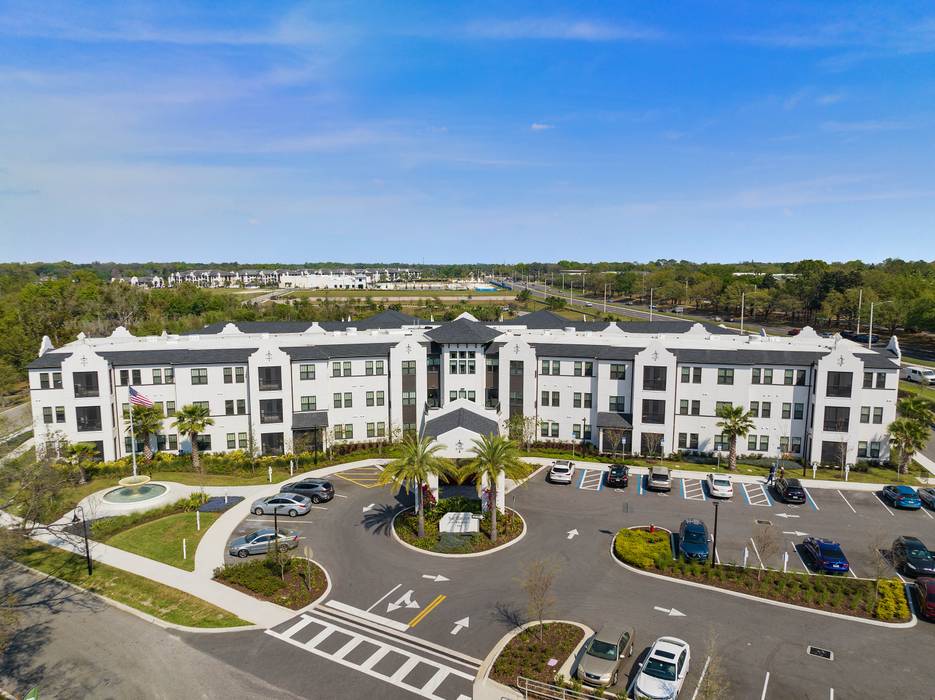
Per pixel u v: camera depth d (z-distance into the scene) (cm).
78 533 4381
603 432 6288
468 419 4953
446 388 6562
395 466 4172
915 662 2862
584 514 4688
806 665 2831
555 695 2597
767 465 5900
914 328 13350
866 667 2819
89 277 18362
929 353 12294
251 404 6119
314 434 6362
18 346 10631
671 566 3794
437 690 2670
